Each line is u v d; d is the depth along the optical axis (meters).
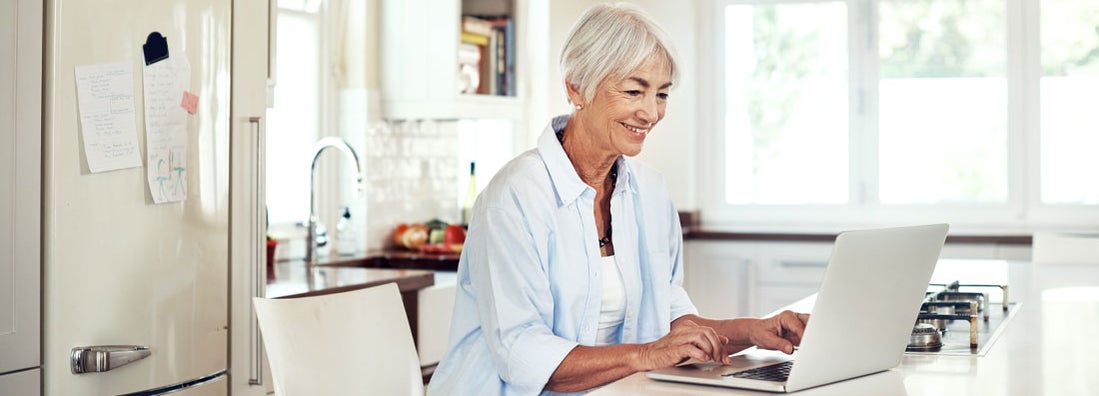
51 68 2.33
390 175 4.64
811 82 5.80
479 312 1.88
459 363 1.96
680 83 1.96
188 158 2.66
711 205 5.97
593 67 1.88
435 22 4.46
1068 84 5.48
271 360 1.97
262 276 2.90
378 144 4.56
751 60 5.88
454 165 5.12
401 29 4.52
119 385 2.49
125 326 2.50
